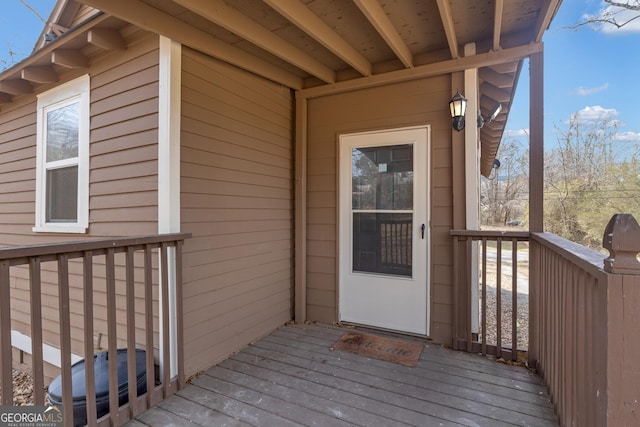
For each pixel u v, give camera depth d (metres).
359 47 2.79
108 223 2.66
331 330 3.19
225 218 2.68
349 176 3.29
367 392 2.09
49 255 1.52
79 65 2.80
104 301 2.77
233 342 2.72
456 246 2.72
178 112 2.29
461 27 2.51
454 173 2.81
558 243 1.73
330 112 3.38
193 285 2.39
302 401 2.00
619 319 0.95
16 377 3.76
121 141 2.57
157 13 2.11
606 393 0.96
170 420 1.84
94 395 1.70
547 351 2.08
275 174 3.28
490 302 5.00
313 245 3.46
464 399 2.00
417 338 2.98
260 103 3.07
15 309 3.87
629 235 0.94
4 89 3.34
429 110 2.95
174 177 2.25
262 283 3.09
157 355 2.33
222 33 2.44
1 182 3.95
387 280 3.13
